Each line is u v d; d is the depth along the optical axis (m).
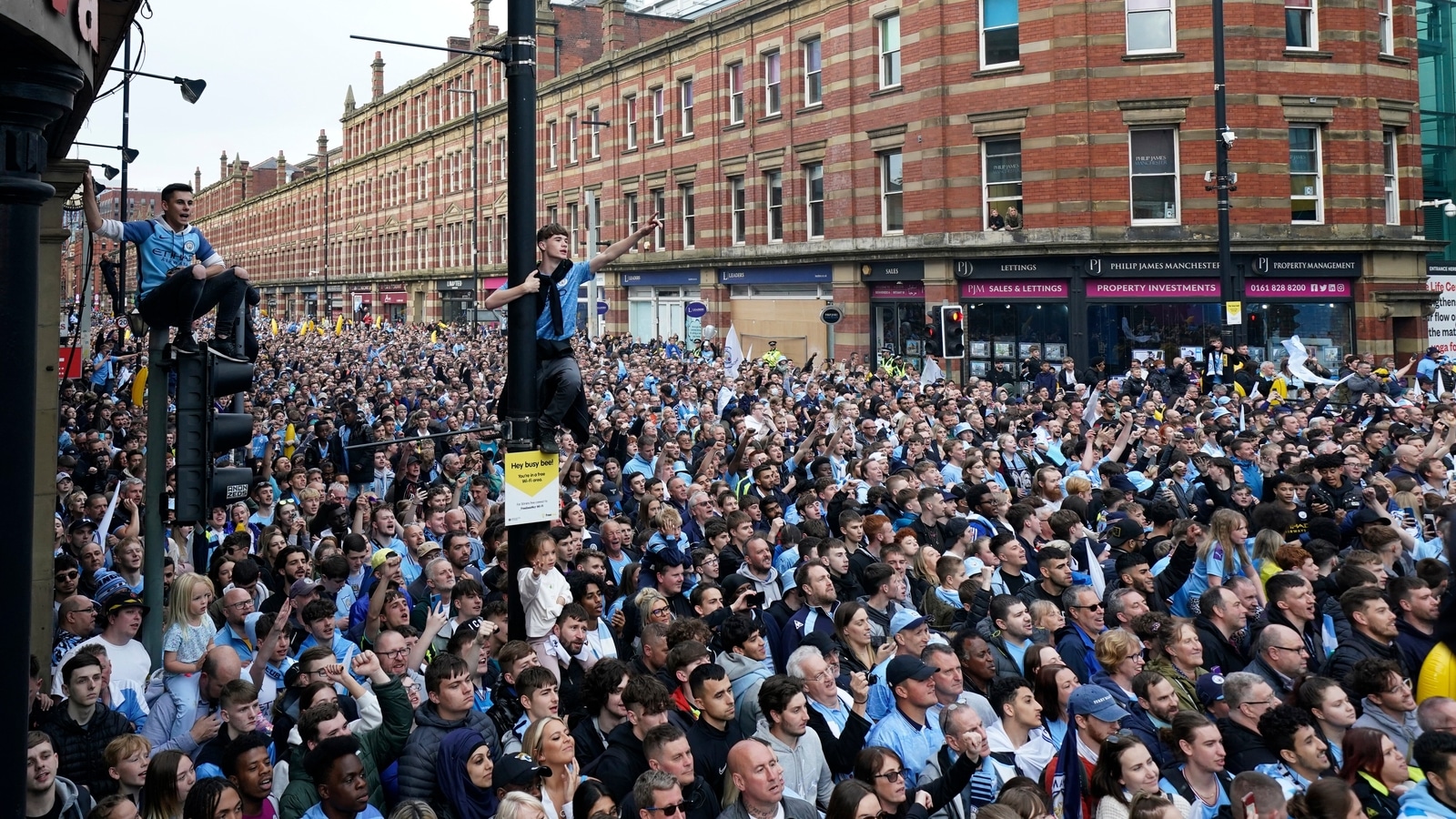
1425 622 7.21
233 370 7.15
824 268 35.34
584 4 58.97
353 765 5.33
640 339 46.44
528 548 6.55
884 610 8.29
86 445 15.08
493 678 7.49
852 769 6.22
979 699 6.44
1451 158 38.41
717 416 20.03
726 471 14.41
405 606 7.64
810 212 36.22
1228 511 8.97
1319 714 6.21
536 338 6.12
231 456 16.47
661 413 18.67
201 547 8.99
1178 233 28.05
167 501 7.19
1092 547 10.31
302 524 10.89
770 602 9.16
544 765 5.37
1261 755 6.04
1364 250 28.38
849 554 9.72
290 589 8.01
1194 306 28.56
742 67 39.25
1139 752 5.46
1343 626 7.69
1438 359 25.58
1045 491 12.27
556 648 7.00
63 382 19.16
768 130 37.72
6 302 3.46
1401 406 17.34
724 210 40.34
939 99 30.47
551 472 6.22
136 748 5.62
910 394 20.58
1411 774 5.77
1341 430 14.51
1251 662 7.19
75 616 7.38
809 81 36.06
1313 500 11.28
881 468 13.20
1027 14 28.95
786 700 5.86
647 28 59.59
